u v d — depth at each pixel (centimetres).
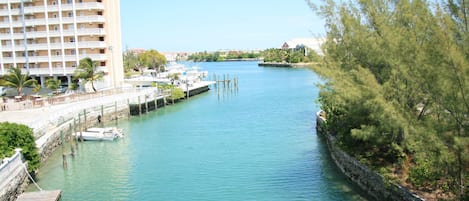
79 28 7381
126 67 14000
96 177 3070
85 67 6694
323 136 4081
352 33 2575
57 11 7381
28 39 7650
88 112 5225
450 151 1691
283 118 5400
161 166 3319
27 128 2944
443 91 1623
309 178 2844
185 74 11106
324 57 2825
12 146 2791
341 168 2958
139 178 3022
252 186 2745
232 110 6291
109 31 7569
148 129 4988
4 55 7781
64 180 3002
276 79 12031
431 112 1945
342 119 3017
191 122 5366
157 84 7950
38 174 3156
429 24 1688
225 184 2814
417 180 2122
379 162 2539
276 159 3366
